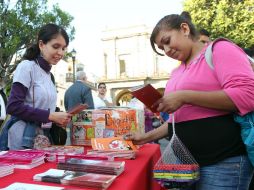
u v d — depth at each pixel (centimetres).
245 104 110
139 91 122
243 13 1027
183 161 123
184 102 117
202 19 1078
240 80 112
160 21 135
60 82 2614
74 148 161
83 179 98
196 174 117
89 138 183
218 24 1045
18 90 164
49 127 182
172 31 131
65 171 111
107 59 2533
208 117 123
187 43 132
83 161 122
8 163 123
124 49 2497
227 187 119
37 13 1178
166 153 125
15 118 170
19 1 1130
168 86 146
